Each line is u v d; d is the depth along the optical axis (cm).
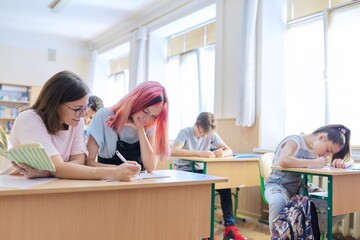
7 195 100
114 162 171
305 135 232
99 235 119
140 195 128
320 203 213
